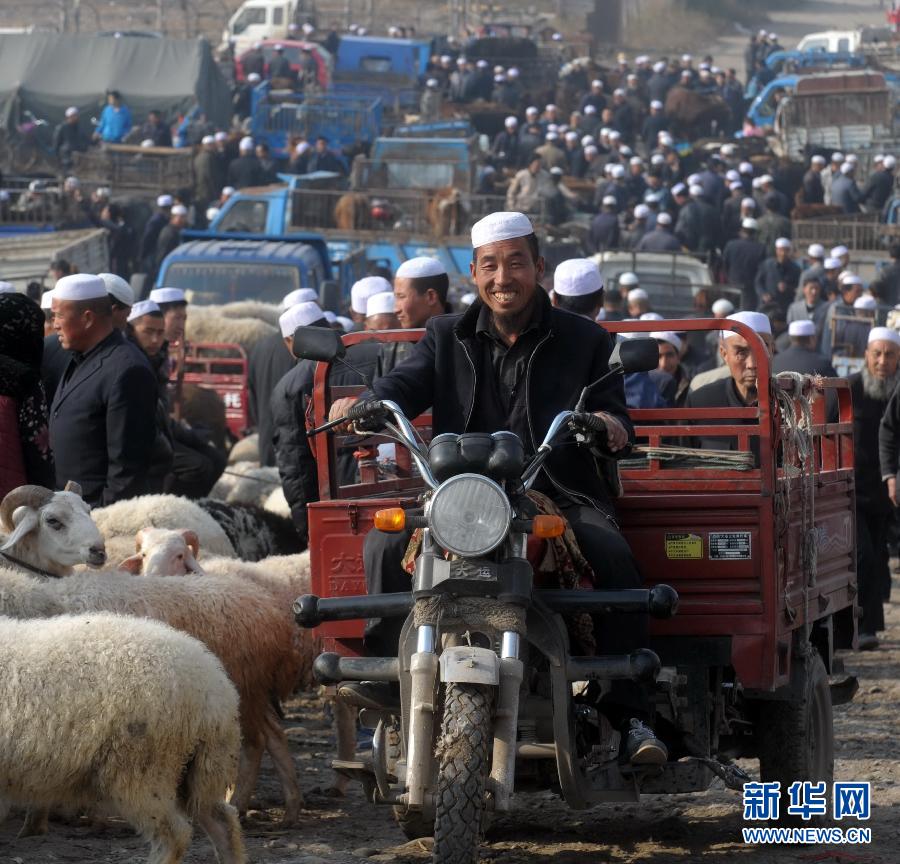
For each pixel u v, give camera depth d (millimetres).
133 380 13234
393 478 11664
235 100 66562
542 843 10398
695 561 9461
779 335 31891
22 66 60094
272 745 10930
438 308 14086
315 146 56344
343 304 31844
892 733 14203
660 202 50125
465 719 7801
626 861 9867
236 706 9164
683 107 65250
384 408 8555
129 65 60531
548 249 39719
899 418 17031
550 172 47781
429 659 7922
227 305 30953
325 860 9586
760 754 10219
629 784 8742
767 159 56719
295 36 74438
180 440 17406
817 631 11352
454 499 7926
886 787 12039
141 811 8703
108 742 8641
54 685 8633
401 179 44844
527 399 9156
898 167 52844
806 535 10375
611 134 58594
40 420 11875
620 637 8859
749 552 9422
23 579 10336
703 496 9445
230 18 94188
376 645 9250
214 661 9070
